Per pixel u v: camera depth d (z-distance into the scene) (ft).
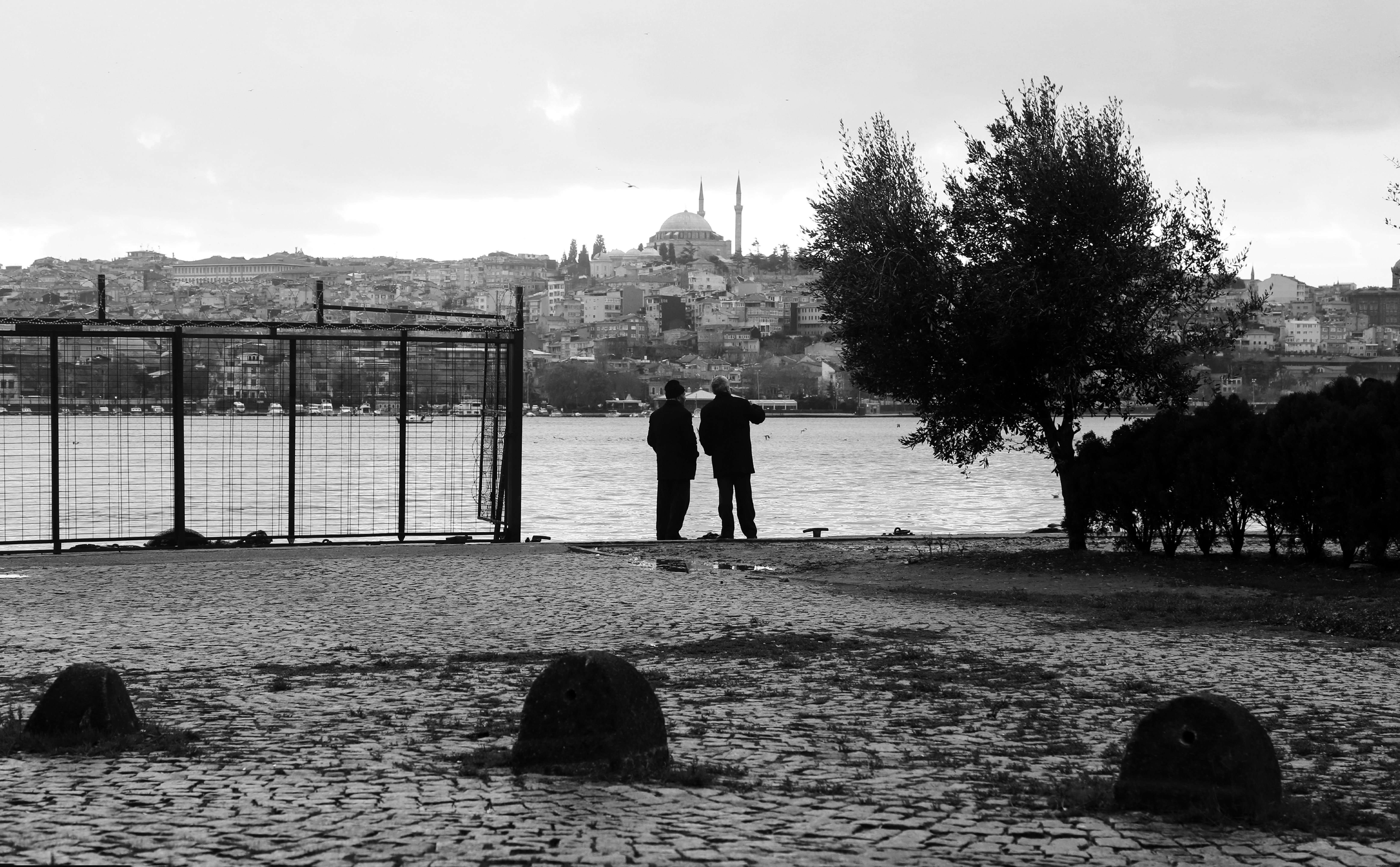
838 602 52.01
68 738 26.09
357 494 110.83
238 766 24.35
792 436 463.42
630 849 18.99
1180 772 21.59
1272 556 63.82
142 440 151.84
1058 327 66.69
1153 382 70.03
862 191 71.15
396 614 47.88
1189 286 69.67
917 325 69.36
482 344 78.69
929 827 20.71
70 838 19.42
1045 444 73.56
